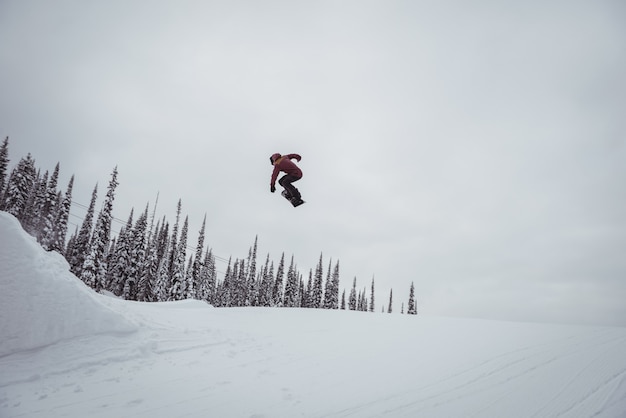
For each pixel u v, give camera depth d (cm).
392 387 565
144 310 999
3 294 640
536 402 484
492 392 529
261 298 6544
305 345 875
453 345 883
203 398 516
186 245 4528
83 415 458
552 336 997
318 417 452
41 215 3981
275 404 497
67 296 703
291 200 973
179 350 742
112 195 3828
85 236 4238
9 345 606
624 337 962
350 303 7494
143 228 4519
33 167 4103
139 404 493
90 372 597
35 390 527
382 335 1029
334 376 628
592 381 563
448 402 494
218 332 912
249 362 706
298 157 984
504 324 1278
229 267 6481
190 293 4456
